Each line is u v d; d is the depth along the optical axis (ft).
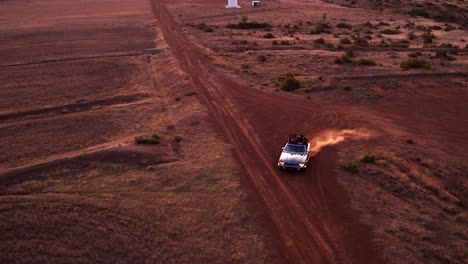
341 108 120.47
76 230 64.44
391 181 75.97
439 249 57.47
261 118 113.80
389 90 135.54
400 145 93.71
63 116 123.44
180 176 81.05
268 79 152.15
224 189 75.31
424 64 159.33
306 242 60.49
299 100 127.95
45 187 78.89
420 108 119.85
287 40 223.71
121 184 78.74
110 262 57.36
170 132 107.45
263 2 409.69
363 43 209.46
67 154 96.78
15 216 68.28
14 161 94.27
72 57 200.75
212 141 97.60
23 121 121.29
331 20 301.63
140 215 67.92
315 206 69.41
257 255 57.82
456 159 87.51
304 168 80.28
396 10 347.15
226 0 429.38
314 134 101.30
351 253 57.88
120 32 263.70
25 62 194.08
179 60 184.85
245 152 91.66
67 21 311.27
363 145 93.56
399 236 60.44
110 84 158.10
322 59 177.58
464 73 150.61
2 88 155.43
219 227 64.18
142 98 140.26
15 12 367.66
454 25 287.48
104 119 119.85
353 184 75.72
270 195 73.10
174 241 61.16
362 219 64.95
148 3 410.93
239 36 240.73
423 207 67.97
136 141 97.71
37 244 61.67
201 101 130.21
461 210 67.72
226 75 159.43
